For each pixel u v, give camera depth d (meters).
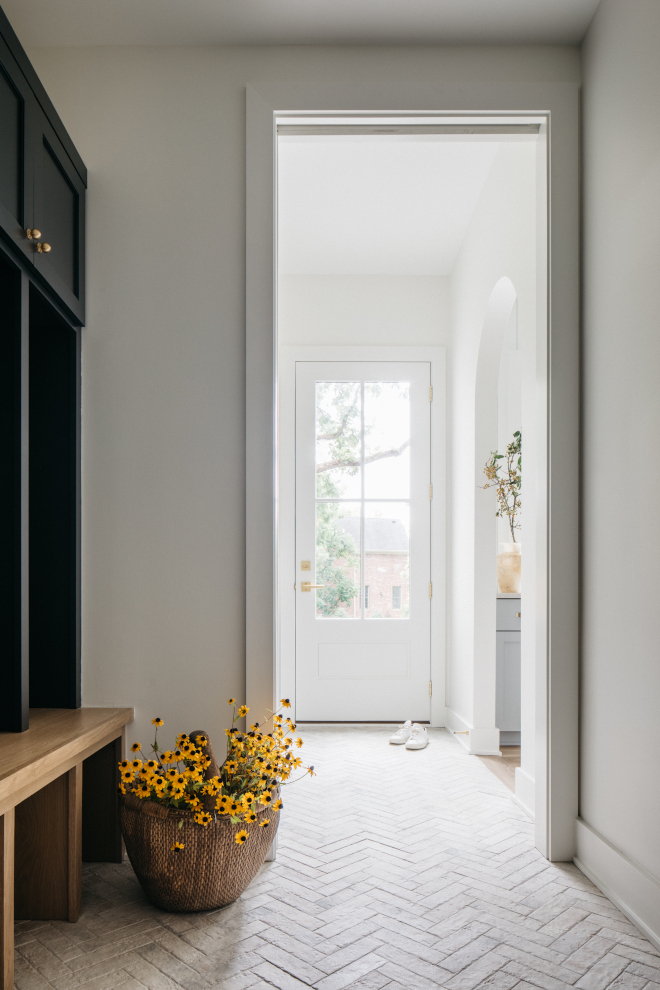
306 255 4.12
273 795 2.02
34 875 1.90
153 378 2.37
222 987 1.59
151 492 2.36
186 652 2.34
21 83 1.80
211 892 1.87
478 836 2.49
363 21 2.27
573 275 2.36
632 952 1.76
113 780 2.29
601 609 2.17
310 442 4.32
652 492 1.85
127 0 2.17
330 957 1.71
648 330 1.88
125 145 2.39
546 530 2.35
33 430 2.31
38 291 1.98
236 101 2.39
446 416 4.34
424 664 4.25
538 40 2.37
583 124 2.35
